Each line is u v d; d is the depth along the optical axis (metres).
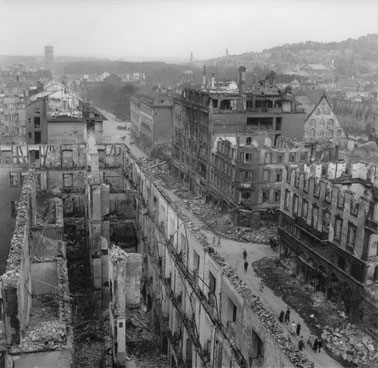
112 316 34.34
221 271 30.72
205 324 34.16
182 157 103.50
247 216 75.06
